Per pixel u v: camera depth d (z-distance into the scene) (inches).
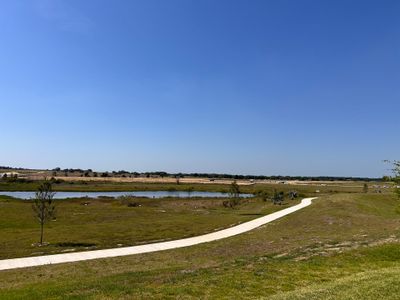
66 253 1123.9
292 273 681.0
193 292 555.5
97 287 616.7
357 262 776.3
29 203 2696.9
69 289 623.5
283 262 773.3
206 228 1594.5
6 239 1364.4
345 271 703.1
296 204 2541.8
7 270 909.2
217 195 4441.4
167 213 2279.8
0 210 2229.3
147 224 1712.6
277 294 529.0
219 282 610.2
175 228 1596.9
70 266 935.0
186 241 1311.5
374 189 4697.3
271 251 994.7
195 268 794.2
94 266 930.7
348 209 2049.7
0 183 5364.2
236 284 597.6
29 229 1624.0
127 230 1551.4
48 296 587.2
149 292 556.7
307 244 1035.9
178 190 5255.9
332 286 547.8
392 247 873.5
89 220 1959.9
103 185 5856.3
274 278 642.8
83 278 781.3
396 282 551.8
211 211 2448.3
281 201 2888.8
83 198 3314.5
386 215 2014.0
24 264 979.3
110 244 1268.5
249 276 651.5
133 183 6574.8
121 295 546.0
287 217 1857.8
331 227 1503.4
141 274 761.6
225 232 1487.5
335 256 823.7
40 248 1205.1
